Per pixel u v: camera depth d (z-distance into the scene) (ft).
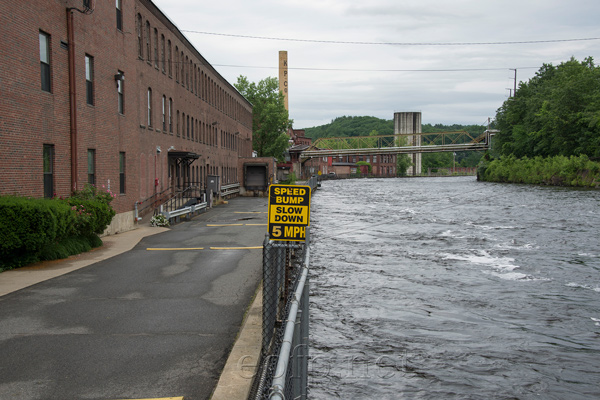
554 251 65.67
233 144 201.87
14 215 43.11
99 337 26.40
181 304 32.91
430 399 24.97
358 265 56.75
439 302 41.50
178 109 119.96
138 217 84.38
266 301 24.23
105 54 69.97
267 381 17.02
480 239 76.89
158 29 102.37
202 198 118.11
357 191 244.22
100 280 39.93
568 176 228.43
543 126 264.31
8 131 48.24
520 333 34.32
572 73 275.80
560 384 26.86
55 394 19.79
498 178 318.24
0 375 21.57
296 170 434.71
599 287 46.73
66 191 59.06
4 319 29.37
